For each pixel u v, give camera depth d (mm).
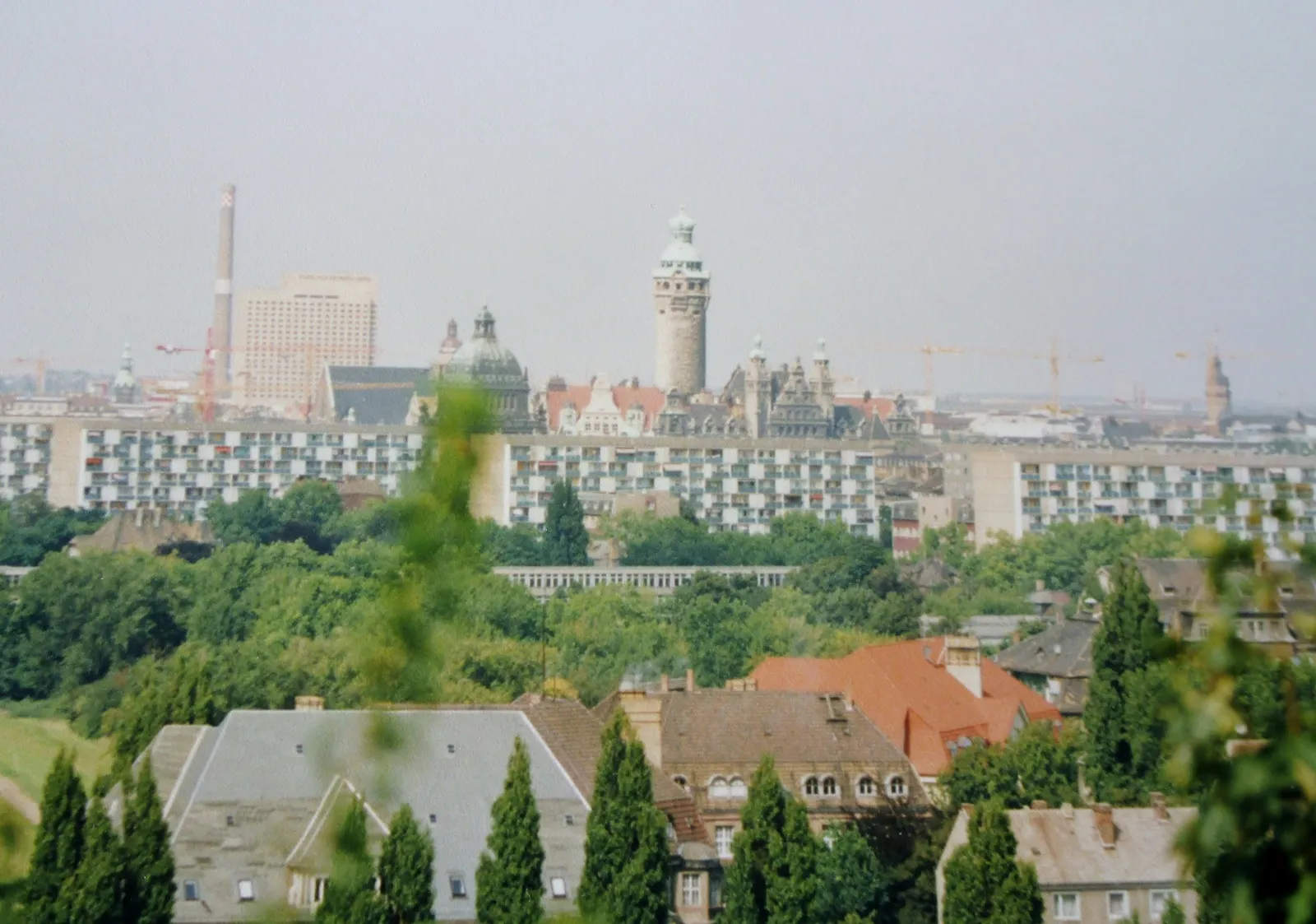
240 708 168250
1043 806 146625
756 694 170000
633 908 114375
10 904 78250
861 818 152250
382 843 91312
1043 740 172125
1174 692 32688
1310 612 32844
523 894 112625
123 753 147750
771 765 126875
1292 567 33281
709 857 133625
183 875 113625
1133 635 175000
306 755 122750
